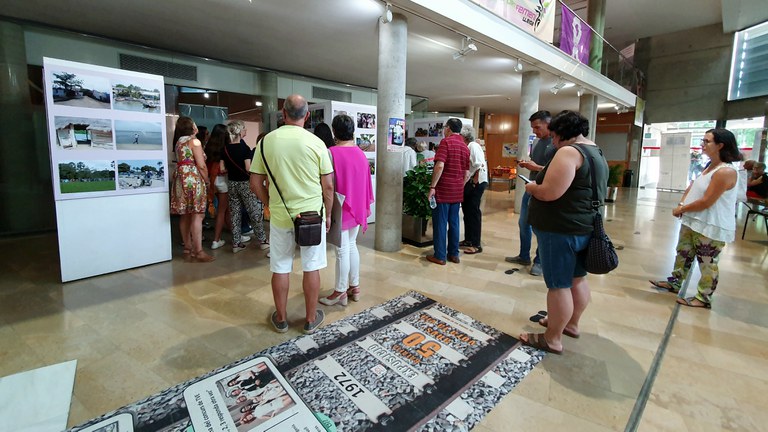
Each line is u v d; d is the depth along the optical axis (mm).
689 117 12641
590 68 7848
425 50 5797
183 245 4488
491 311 2824
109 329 2434
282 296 2400
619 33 12695
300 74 8016
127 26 5047
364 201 2814
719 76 11922
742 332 2594
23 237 4820
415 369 2066
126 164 3414
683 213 3078
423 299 3010
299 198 2242
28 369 1989
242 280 3346
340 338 2367
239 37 5512
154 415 1672
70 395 1794
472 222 4453
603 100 9766
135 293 3018
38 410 1689
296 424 1638
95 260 3334
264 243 4422
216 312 2709
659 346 2389
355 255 2910
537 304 2967
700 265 3010
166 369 2016
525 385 1962
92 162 3207
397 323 2584
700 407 1818
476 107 13852
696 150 12969
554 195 1991
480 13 4637
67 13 4582
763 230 6484
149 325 2498
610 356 2260
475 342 2369
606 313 2881
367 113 5832
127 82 3318
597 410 1782
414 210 4613
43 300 2852
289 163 2201
